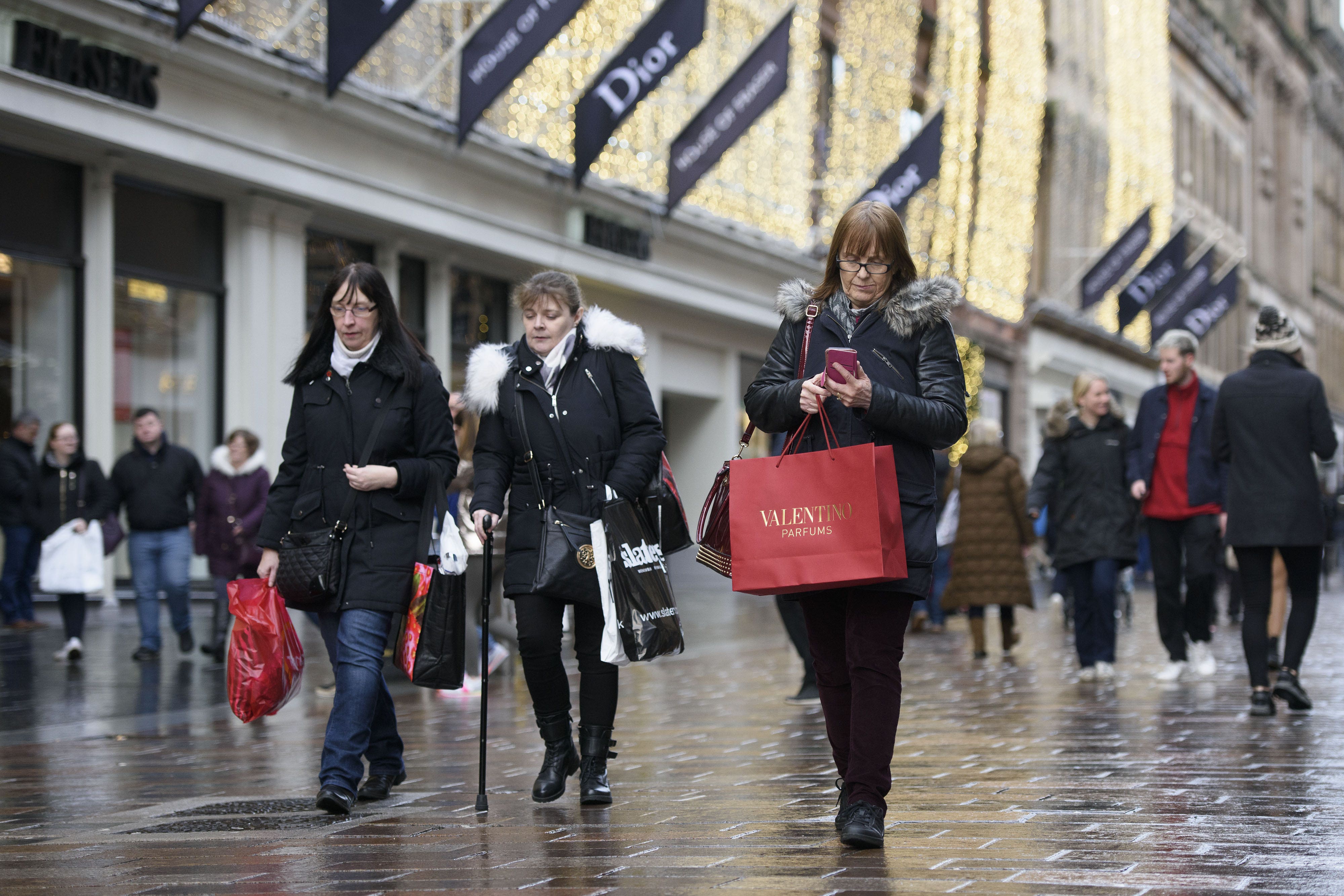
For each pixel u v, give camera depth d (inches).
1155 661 921.5
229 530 912.3
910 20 2400.3
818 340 370.3
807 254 2212.1
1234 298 2773.1
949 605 975.6
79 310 1145.4
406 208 1402.6
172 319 1238.3
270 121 1254.3
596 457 419.2
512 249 1561.3
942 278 363.6
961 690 751.7
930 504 361.7
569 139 1641.2
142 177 1198.3
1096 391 810.8
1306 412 619.5
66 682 781.3
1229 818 374.9
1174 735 553.6
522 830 375.9
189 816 411.2
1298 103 5954.7
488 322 1633.9
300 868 330.0
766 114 2068.2
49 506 910.4
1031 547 976.3
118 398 1195.3
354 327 434.3
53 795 458.6
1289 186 5782.5
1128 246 2588.6
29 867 337.1
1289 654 626.2
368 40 1172.5
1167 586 780.0
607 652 403.5
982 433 979.3
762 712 660.7
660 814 397.1
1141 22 3764.8
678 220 1875.0
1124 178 3631.9
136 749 566.6
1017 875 304.2
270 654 433.1
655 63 1358.3
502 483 425.4
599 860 330.3
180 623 919.0
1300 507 613.0
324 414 436.5
